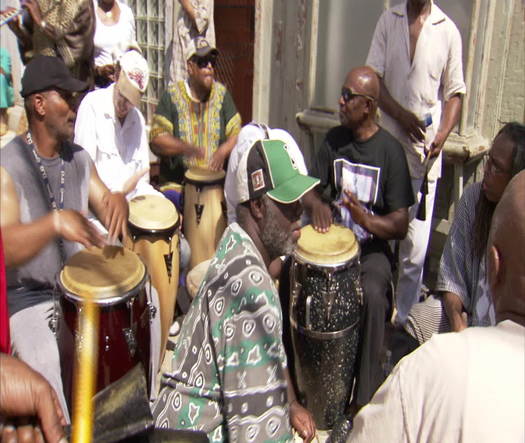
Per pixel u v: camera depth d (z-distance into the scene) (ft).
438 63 12.15
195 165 13.62
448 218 13.71
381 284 9.92
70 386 7.86
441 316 8.43
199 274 10.82
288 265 9.59
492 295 4.11
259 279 6.00
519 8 12.08
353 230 10.86
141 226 10.29
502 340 3.65
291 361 9.94
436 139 12.01
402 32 12.28
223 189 12.50
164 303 10.68
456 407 3.49
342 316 9.21
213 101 13.66
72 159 9.08
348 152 10.96
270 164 6.63
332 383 9.61
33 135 8.81
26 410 3.63
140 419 4.03
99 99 11.81
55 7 15.23
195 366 6.27
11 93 19.65
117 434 3.92
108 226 9.23
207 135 13.66
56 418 3.66
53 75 8.56
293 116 16.75
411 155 12.56
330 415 9.84
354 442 3.97
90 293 7.70
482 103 12.91
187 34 19.10
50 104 8.54
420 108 12.43
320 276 9.01
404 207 10.62
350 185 10.93
